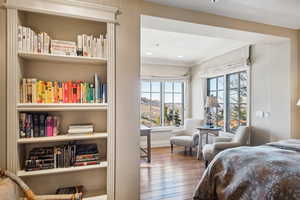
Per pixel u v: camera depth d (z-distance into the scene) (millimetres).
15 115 1642
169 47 4047
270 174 1509
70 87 1839
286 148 2088
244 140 3297
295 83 2914
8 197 1337
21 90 1713
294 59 2914
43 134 1770
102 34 2076
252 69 3537
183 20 2256
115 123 1948
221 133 4430
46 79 1912
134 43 2031
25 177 1803
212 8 2260
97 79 1907
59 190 1827
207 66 4926
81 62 1979
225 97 4375
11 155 1633
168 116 5520
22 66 1777
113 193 1908
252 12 2361
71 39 1979
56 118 1824
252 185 1587
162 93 5457
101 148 2070
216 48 4129
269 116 3180
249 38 2875
